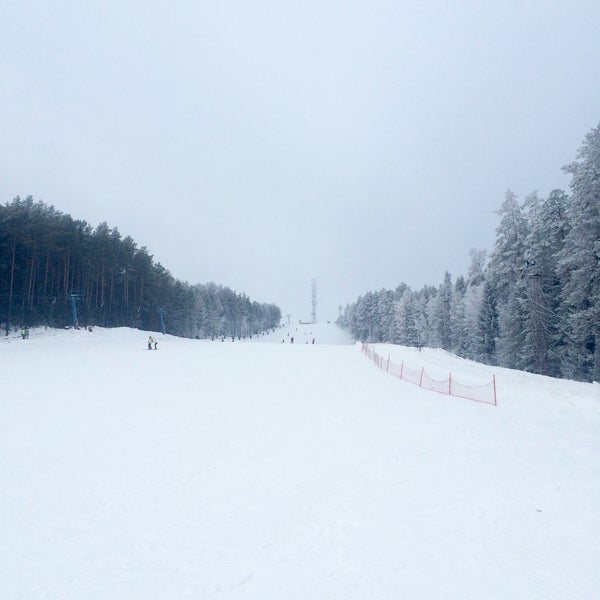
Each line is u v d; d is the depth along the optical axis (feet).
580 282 105.70
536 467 31.32
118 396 60.49
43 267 196.03
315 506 25.49
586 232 102.99
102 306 217.36
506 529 22.40
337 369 98.68
